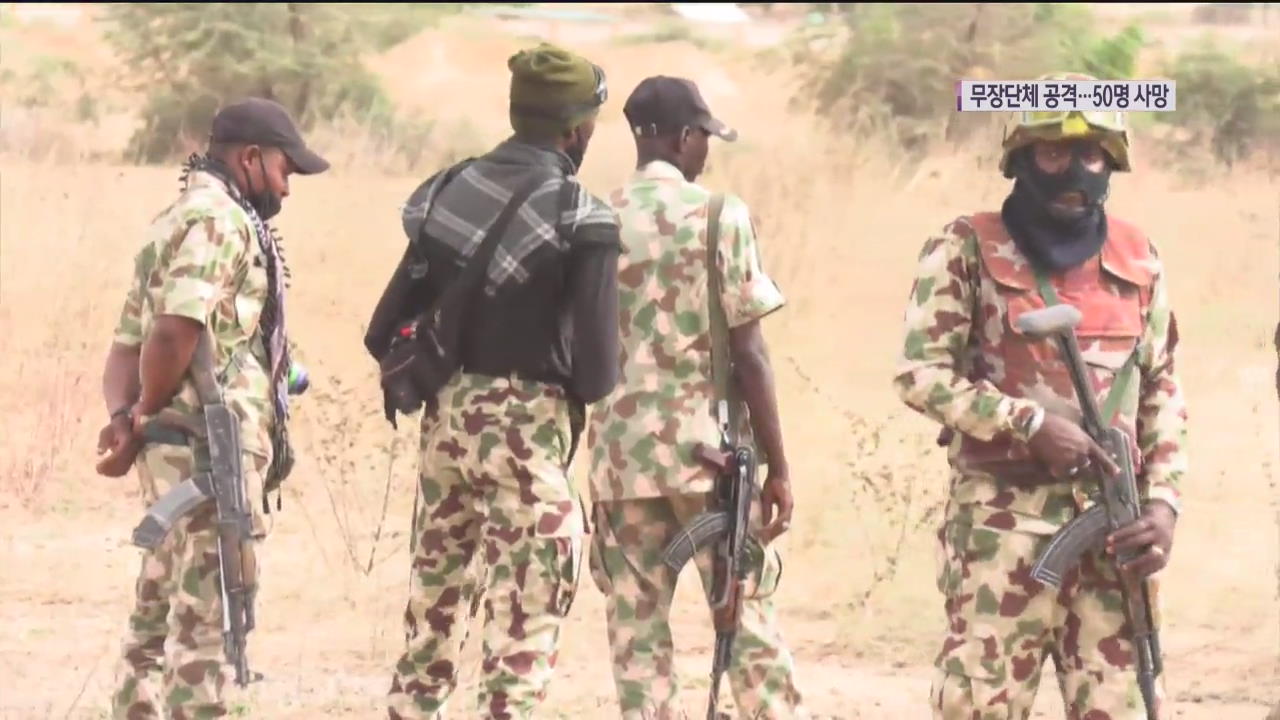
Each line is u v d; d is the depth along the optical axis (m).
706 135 21.45
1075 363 18.33
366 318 47.84
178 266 19.77
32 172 49.38
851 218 60.03
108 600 30.73
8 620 29.38
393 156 76.12
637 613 21.33
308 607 30.62
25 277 41.84
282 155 20.70
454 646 21.11
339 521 32.38
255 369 20.52
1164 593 32.00
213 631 20.27
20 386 38.12
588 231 19.72
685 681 27.77
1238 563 33.56
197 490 19.72
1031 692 18.89
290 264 52.94
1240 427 41.34
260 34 99.12
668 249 20.91
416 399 20.23
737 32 181.62
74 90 83.69
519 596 19.91
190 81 94.50
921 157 71.38
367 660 28.41
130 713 21.12
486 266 19.80
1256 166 60.16
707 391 20.97
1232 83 61.56
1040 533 18.55
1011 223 18.91
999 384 18.78
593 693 27.28
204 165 20.62
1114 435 18.47
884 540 33.97
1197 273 52.38
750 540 21.31
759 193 61.09
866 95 92.56
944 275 18.89
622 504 21.22
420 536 20.78
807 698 27.28
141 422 20.05
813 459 38.22
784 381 44.66
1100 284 18.81
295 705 26.08
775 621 21.73
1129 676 18.67
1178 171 60.72
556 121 20.23
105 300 42.84
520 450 19.88
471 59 128.25
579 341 19.73
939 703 18.89
